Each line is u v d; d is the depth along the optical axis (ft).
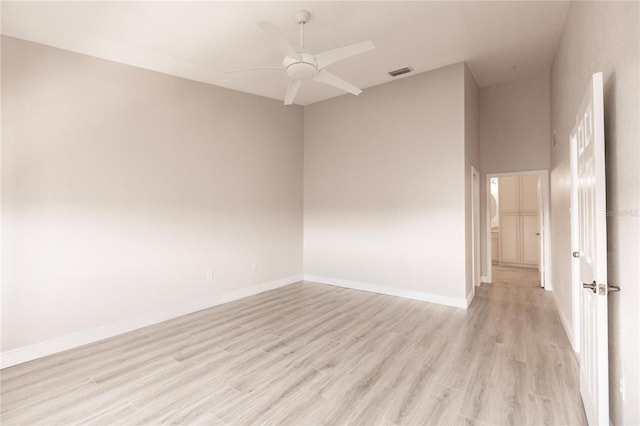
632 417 4.77
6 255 9.49
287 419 6.75
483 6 9.89
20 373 8.87
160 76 13.14
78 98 10.96
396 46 12.30
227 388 7.93
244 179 16.25
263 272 17.10
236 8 9.36
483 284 18.08
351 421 6.66
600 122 5.39
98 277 11.29
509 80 16.85
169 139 13.35
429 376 8.38
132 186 12.21
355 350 9.96
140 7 9.05
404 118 15.51
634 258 4.68
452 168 14.12
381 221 16.42
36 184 10.04
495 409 6.99
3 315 9.41
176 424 6.63
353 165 17.42
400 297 15.72
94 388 8.02
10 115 9.61
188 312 13.78
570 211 10.14
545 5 9.91
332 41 11.66
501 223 23.98
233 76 14.11
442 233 14.44
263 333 11.43
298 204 19.31
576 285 9.59
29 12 8.87
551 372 8.46
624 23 5.06
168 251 13.23
